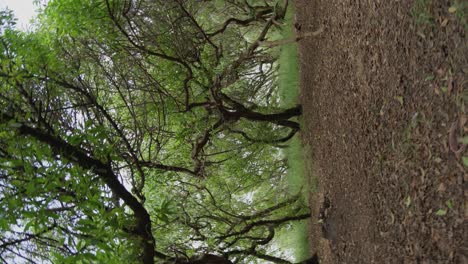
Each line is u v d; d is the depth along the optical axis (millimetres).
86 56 7258
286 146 10305
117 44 7578
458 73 3984
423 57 4512
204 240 8414
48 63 5734
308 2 9164
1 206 4590
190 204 9344
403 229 5008
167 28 8375
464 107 3893
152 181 8391
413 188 4754
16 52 5516
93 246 4883
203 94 8867
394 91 5180
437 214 4289
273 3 10703
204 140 8359
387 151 5410
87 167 5367
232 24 10336
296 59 10156
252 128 10180
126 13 7379
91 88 6648
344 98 7082
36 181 4730
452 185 4086
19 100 5395
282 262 8945
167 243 8258
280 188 10688
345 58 6984
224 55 9664
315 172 9016
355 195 6656
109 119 5980
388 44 5293
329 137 7996
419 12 4488
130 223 5590
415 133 4680
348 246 7043
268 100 10922
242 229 9555
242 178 10289
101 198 5238
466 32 3857
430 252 4434
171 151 8977
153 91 7688
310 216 9492
